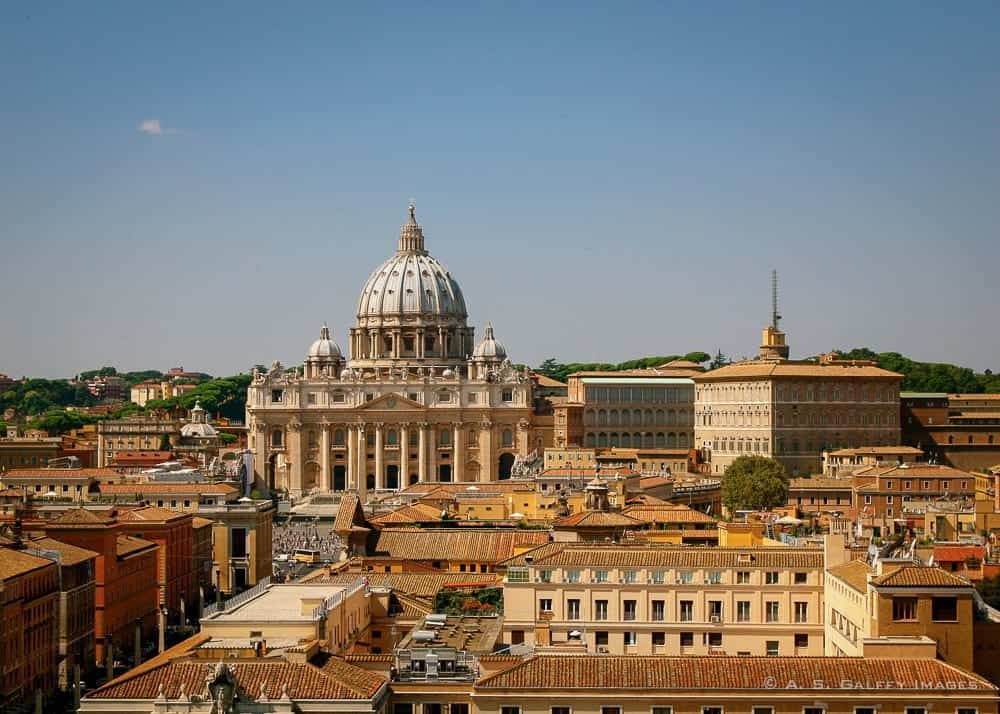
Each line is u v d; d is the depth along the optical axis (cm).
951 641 11312
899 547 17475
